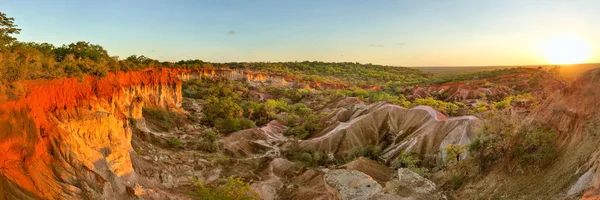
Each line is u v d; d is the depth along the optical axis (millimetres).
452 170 39844
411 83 196250
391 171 57938
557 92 34125
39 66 32125
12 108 24391
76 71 39469
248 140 77125
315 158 69000
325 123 95188
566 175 24062
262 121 100125
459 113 92562
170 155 57531
